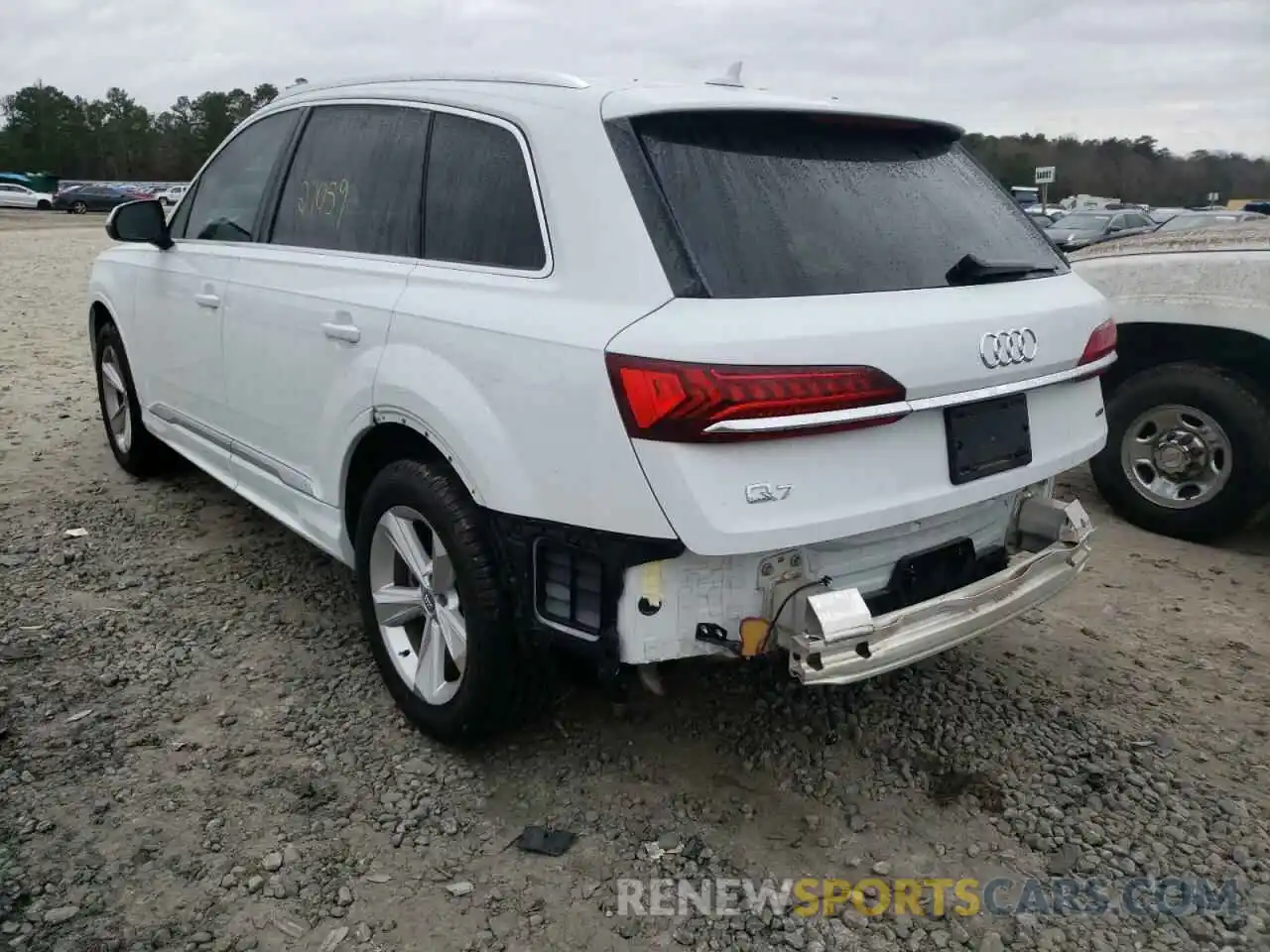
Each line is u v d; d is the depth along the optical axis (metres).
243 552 4.63
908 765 3.17
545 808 2.93
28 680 3.49
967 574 3.03
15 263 18.36
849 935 2.52
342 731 3.28
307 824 2.83
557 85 2.89
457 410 2.79
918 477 2.64
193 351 4.34
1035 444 2.99
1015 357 2.79
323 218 3.66
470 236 3.00
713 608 2.56
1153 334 5.15
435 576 3.04
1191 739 3.37
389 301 3.13
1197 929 2.56
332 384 3.34
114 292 5.14
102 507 5.15
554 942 2.46
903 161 3.08
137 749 3.14
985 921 2.58
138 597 4.15
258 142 4.21
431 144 3.22
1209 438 4.96
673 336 2.35
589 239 2.61
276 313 3.66
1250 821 2.96
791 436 2.39
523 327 2.66
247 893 2.58
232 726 3.28
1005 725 3.42
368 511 3.22
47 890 2.55
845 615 2.51
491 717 2.98
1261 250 4.84
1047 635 4.09
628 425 2.40
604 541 2.51
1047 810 2.99
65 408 7.09
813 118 2.87
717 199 2.59
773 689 3.57
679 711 3.42
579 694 3.46
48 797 2.90
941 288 2.77
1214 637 4.09
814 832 2.88
